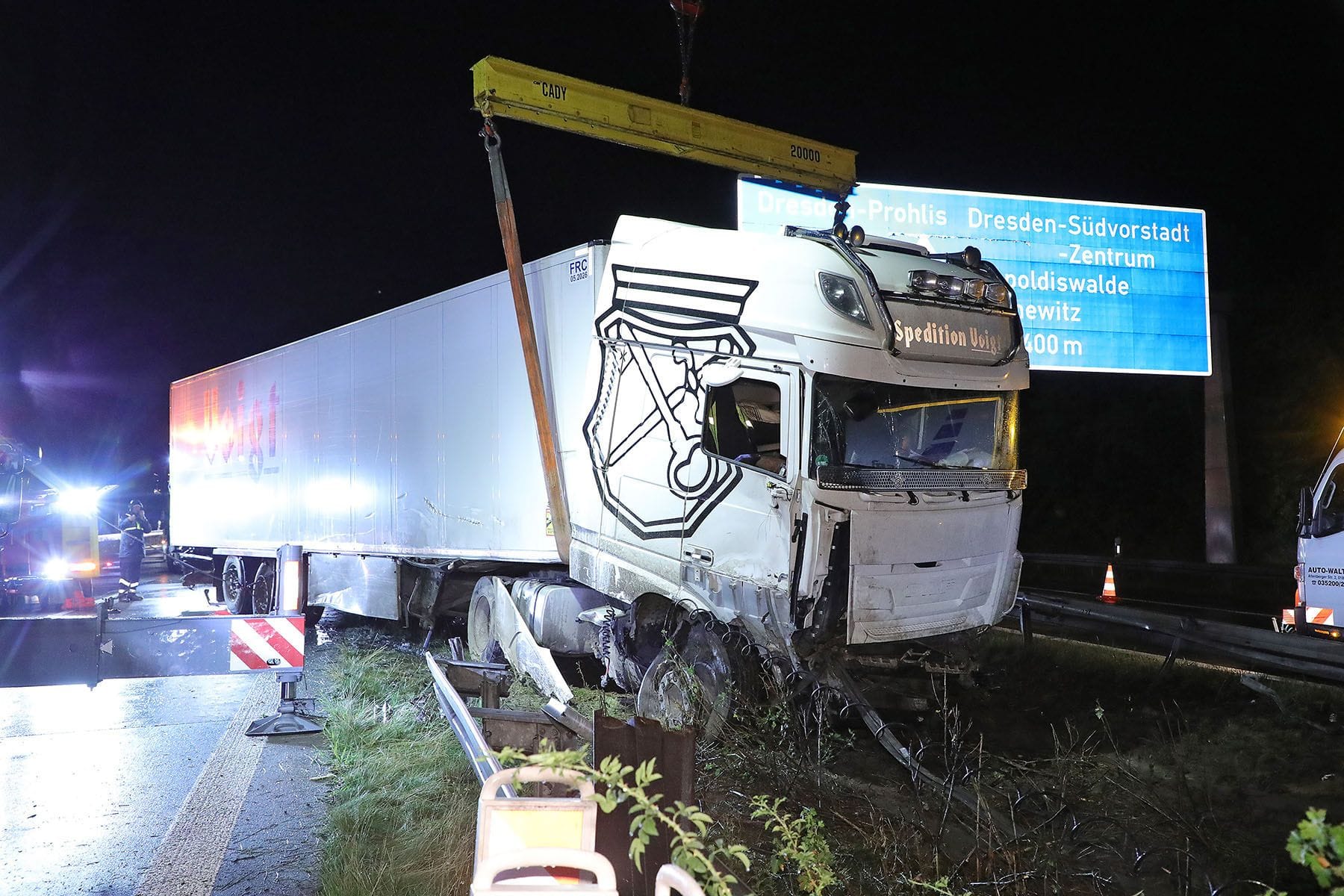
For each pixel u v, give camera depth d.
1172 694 8.79
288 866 5.35
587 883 2.83
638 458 7.96
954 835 5.35
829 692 6.75
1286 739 7.12
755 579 6.80
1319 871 2.20
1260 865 5.03
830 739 6.82
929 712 7.50
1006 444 7.79
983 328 7.46
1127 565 16.55
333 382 12.85
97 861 5.48
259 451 14.96
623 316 8.19
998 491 7.53
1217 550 17.00
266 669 8.30
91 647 8.00
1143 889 4.89
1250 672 8.66
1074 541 23.47
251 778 6.94
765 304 7.04
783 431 6.74
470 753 4.50
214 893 5.03
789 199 15.90
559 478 8.81
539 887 2.71
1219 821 5.64
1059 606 10.26
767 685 6.79
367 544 12.05
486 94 8.63
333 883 4.86
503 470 9.63
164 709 9.33
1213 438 17.14
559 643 8.95
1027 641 9.66
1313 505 9.87
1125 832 5.45
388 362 11.64
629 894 3.26
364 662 10.48
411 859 5.09
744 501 6.93
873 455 7.01
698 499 7.34
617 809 3.30
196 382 17.48
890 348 6.85
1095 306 16.92
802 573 6.51
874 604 6.77
